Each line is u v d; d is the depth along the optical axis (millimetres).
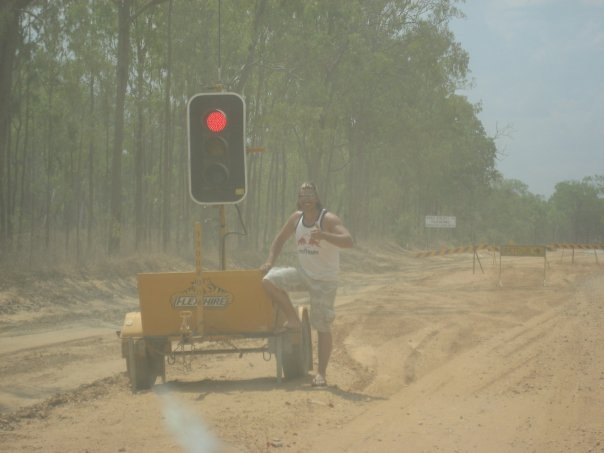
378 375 12422
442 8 57375
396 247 77625
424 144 67500
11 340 17531
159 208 51250
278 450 7445
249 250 46781
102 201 61719
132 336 11336
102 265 31125
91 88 43844
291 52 47125
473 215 118625
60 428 8797
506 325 18875
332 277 11055
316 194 10961
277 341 11367
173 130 45281
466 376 12125
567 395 10383
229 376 12500
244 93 46562
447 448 7535
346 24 51938
